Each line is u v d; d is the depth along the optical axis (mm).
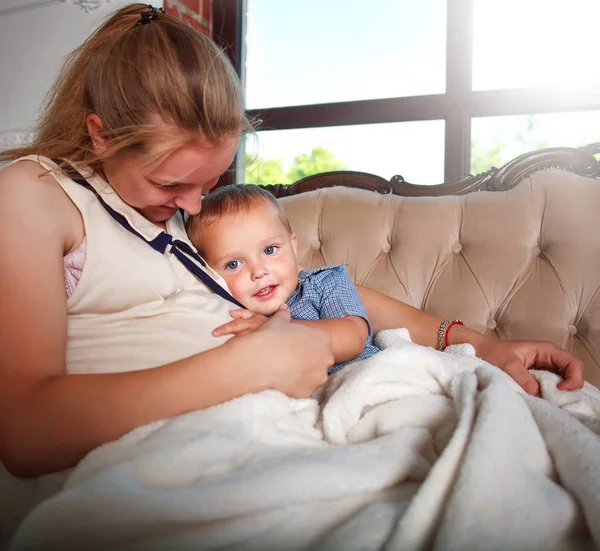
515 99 2494
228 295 949
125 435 580
